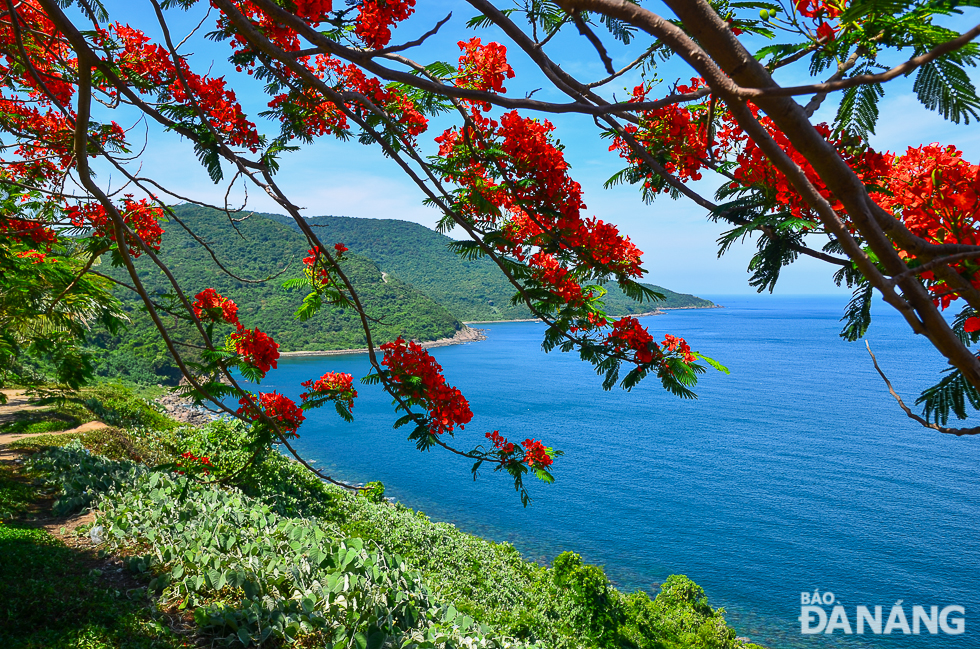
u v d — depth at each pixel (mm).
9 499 8586
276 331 112438
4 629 4730
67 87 4949
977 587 32406
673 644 17688
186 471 9562
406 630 6062
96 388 23391
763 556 35781
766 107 1065
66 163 5473
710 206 1903
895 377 109812
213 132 3062
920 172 1704
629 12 1174
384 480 48188
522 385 97750
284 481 16891
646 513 42469
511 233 3633
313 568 6629
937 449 62656
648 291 3680
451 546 18500
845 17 1295
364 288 149000
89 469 10430
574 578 17906
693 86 2752
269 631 5340
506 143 3256
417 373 4590
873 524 41625
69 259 5957
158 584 5867
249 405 4570
